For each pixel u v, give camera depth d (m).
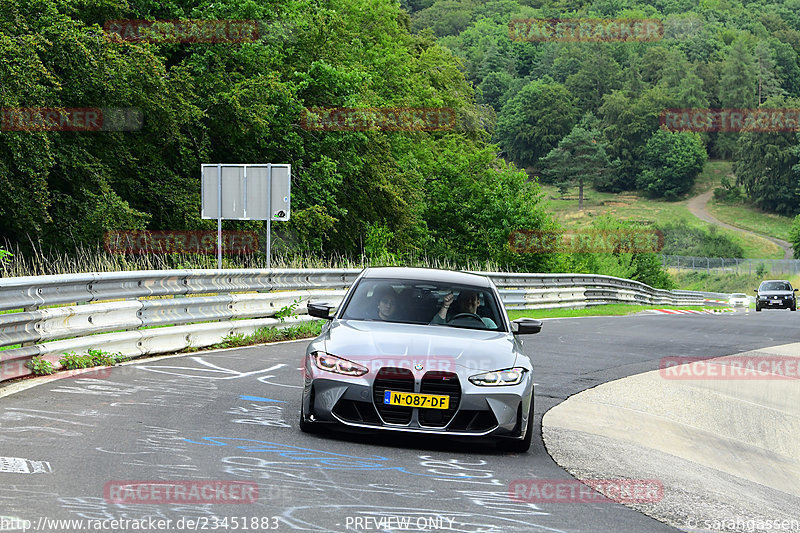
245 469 11.07
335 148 64.25
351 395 13.09
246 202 35.94
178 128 53.44
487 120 141.75
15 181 42.16
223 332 24.45
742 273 186.38
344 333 14.05
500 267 77.00
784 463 16.69
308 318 28.89
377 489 10.58
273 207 35.75
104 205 45.81
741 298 85.19
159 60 51.75
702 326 44.38
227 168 36.09
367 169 67.94
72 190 48.09
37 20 45.19
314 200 61.69
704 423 19.03
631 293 72.19
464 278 16.17
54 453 11.27
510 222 78.19
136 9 57.50
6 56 40.41
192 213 52.16
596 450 14.67
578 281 58.28
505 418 13.20
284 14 63.19
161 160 54.09
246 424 13.98
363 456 12.38
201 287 23.55
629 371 25.11
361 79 66.88
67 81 46.09
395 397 13.06
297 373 19.94
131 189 52.47
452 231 81.38
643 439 16.44
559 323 41.50
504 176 80.06
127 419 13.70
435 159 89.06
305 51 66.69
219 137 59.62
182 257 48.72
